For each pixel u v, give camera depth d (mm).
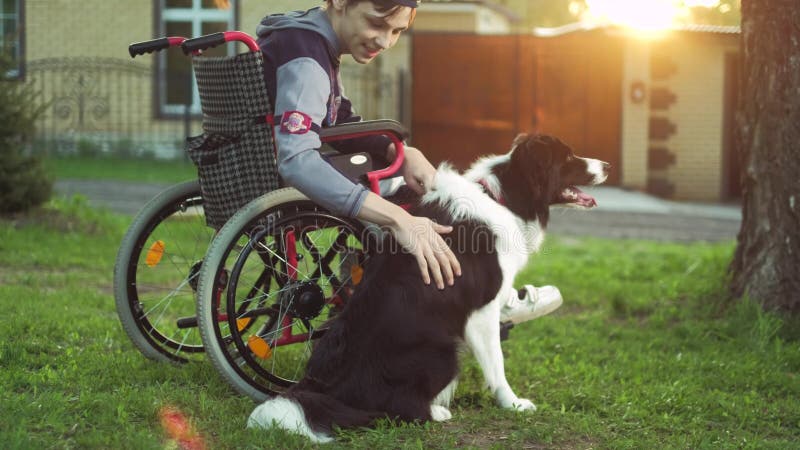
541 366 3852
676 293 5379
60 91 12773
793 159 4523
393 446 2678
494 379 3186
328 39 2994
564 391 3420
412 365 2865
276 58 2949
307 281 3182
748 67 4703
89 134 12852
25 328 3912
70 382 3203
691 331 4520
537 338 4430
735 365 3914
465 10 15352
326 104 3002
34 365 3430
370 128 3074
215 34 2918
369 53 3047
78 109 12797
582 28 13672
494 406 3232
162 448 2588
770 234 4617
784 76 4500
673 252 7801
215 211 3182
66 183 10477
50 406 2830
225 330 3369
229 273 3252
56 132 12797
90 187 10297
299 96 2877
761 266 4664
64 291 4922
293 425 2689
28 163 7371
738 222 10805
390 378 2848
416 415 2855
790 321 4449
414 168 3254
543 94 13703
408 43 13922
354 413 2764
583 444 2854
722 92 13414
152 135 12961
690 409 3248
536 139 3355
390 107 13789
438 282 2895
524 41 13633
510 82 13750
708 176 13609
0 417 2721
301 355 3588
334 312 3352
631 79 13453
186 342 3777
